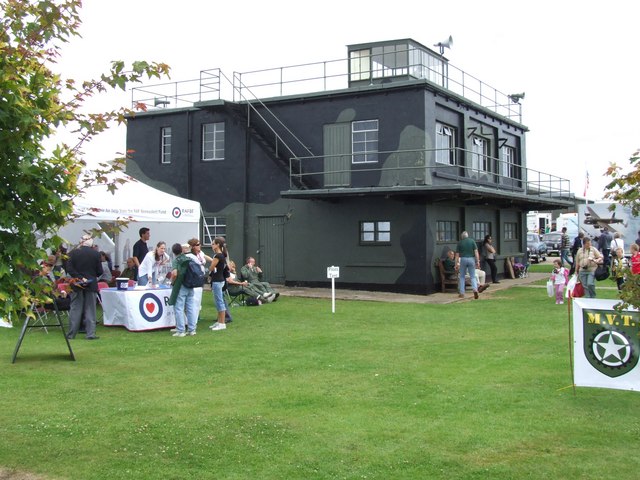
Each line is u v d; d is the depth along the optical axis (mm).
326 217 21953
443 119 21922
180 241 19656
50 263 5148
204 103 23000
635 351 7207
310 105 22375
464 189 18734
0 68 4535
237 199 23641
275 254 22922
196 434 6344
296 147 22578
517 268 26969
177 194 24891
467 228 23375
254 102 23219
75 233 17859
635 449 5852
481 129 24703
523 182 27547
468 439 6137
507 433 6297
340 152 21844
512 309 16188
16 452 5879
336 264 21719
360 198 21297
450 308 16562
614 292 19719
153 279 14438
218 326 13070
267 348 10938
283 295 19672
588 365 7422
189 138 24562
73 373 9070
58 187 4734
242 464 5570
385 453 5793
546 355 10078
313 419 6812
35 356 10320
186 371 9180
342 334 12375
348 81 22688
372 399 7594
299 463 5578
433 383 8328
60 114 4895
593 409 7090
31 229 4703
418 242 20344
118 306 13266
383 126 21047
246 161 23391
